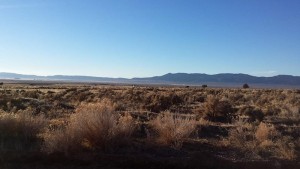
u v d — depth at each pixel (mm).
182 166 11398
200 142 14406
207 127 17078
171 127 14250
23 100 26906
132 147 13406
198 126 17000
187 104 32344
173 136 13922
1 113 17547
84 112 14906
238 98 41875
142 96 36250
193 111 26297
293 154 12883
